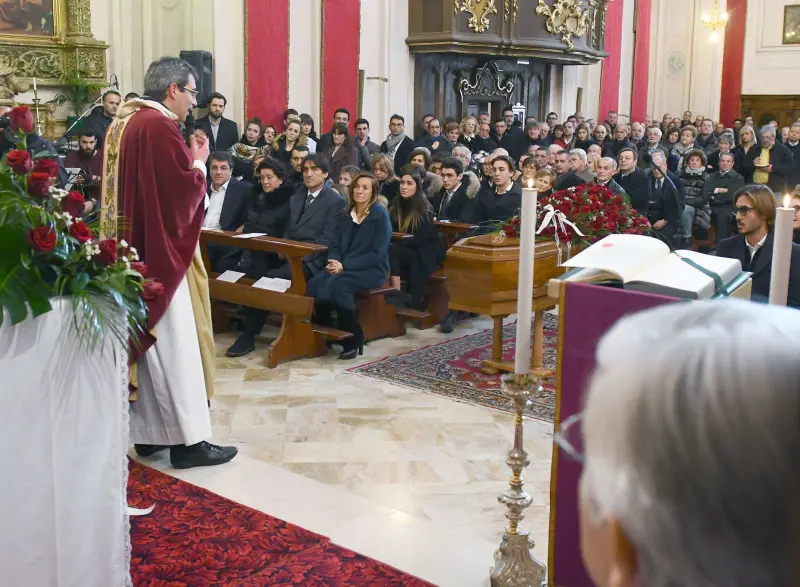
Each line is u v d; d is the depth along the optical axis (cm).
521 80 1574
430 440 444
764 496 53
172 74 376
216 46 1050
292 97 1153
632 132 1530
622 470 58
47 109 912
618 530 60
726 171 1010
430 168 813
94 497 260
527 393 271
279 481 381
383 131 1288
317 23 1162
